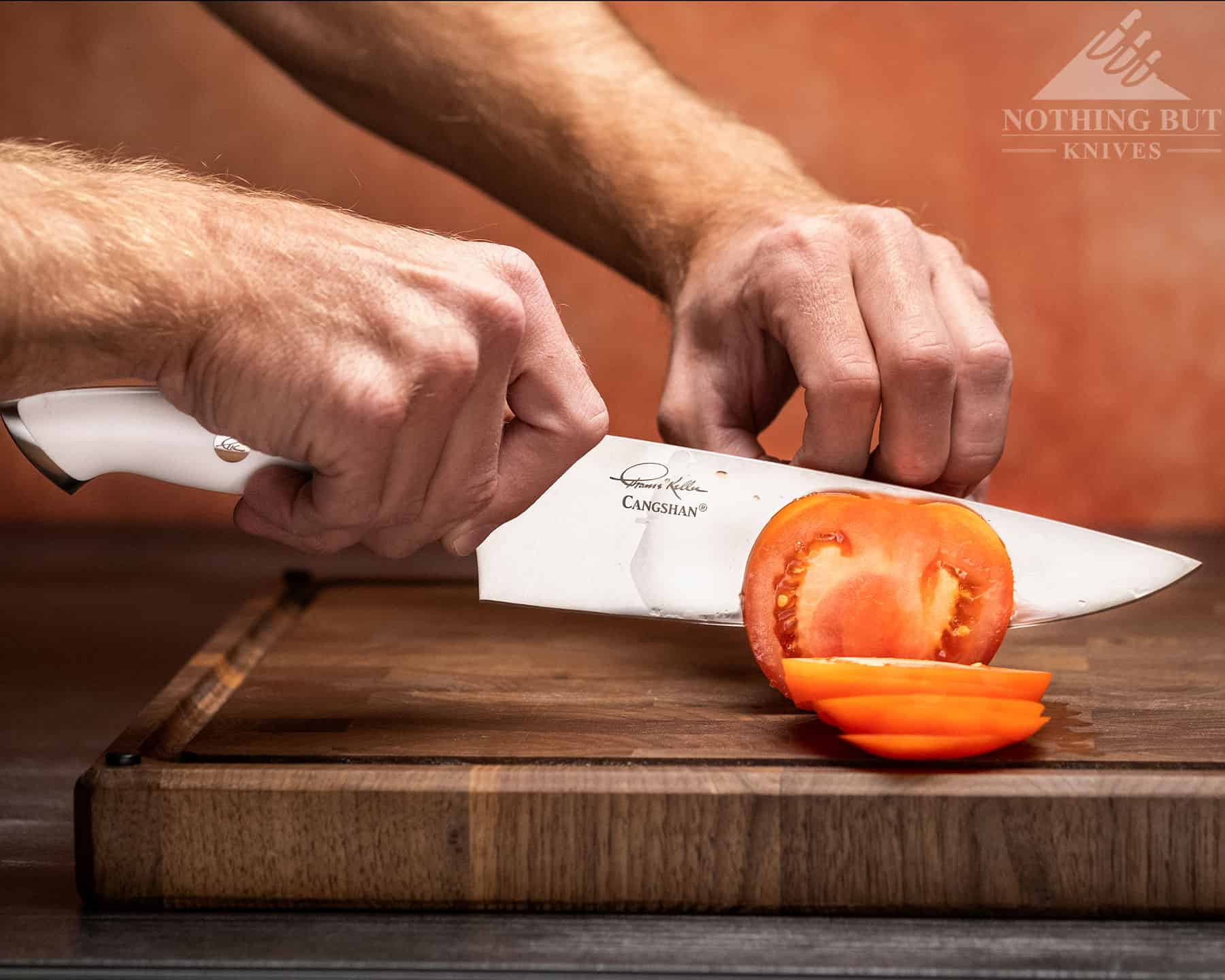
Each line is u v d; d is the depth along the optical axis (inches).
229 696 40.0
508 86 56.3
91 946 30.5
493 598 42.1
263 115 77.0
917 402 39.9
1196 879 31.6
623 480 42.2
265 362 28.4
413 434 29.7
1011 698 34.7
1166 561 42.7
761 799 32.2
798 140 76.5
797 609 38.8
